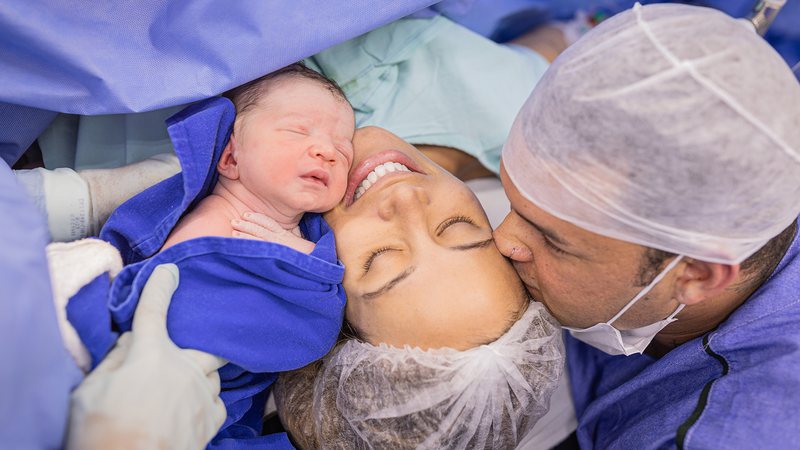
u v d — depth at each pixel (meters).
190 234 1.05
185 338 0.92
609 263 0.90
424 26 1.40
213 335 0.94
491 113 1.40
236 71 1.11
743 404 0.98
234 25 1.11
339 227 1.10
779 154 0.76
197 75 1.10
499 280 0.98
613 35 0.81
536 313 1.00
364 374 0.97
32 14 0.99
